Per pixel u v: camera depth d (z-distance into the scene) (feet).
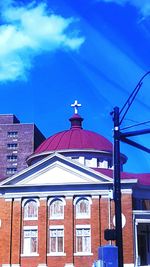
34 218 155.33
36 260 150.71
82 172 156.25
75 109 201.98
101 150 181.68
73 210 153.58
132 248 147.74
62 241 151.64
